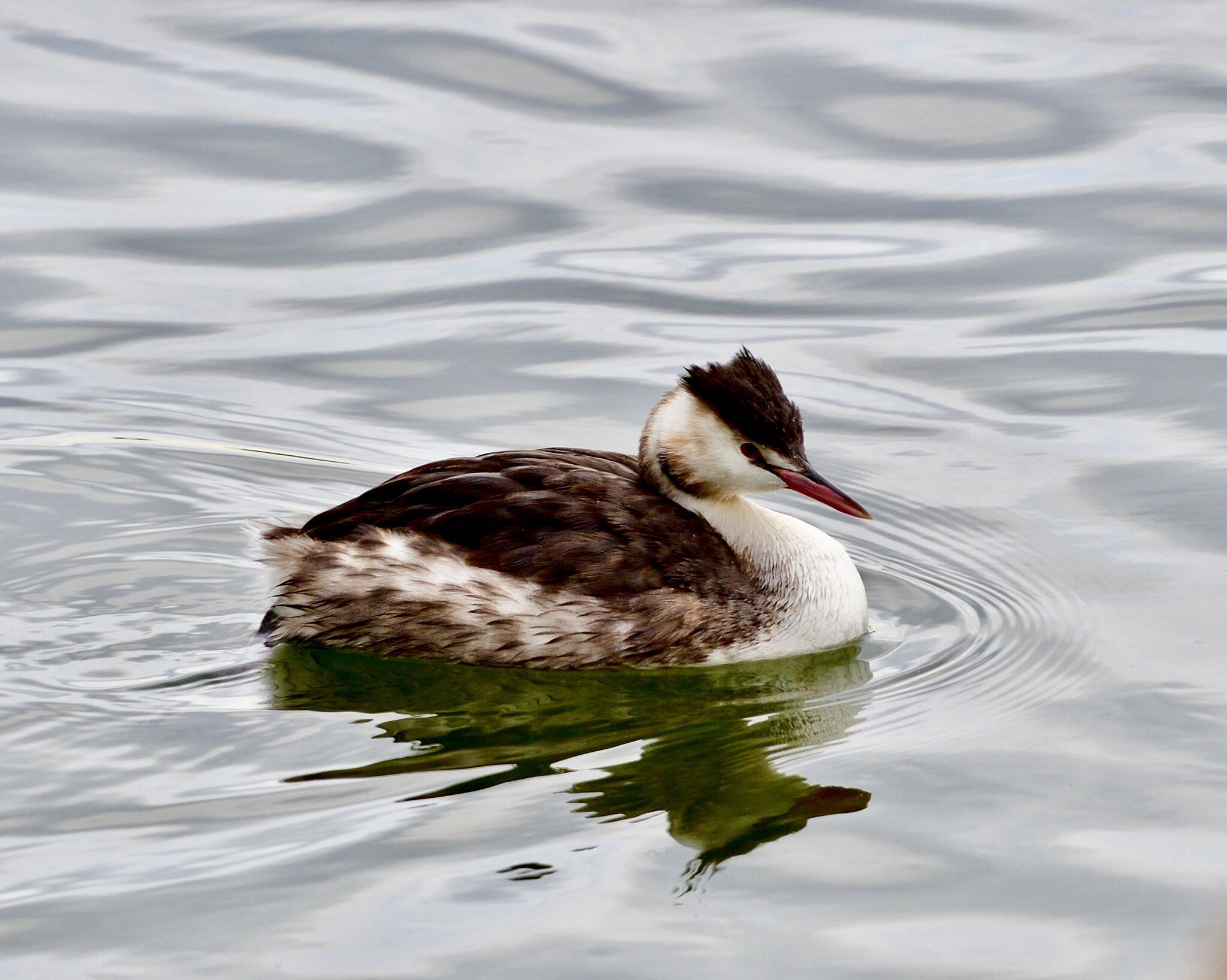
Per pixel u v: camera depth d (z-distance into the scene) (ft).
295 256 59.00
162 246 59.16
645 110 67.87
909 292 57.62
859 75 69.92
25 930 28.19
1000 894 29.48
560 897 29.30
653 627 38.73
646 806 32.68
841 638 40.55
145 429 49.44
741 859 30.68
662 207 62.28
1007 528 45.19
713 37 73.41
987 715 36.47
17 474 46.88
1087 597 41.50
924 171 64.23
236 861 30.27
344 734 35.70
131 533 44.27
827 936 28.27
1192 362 53.16
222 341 54.44
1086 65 70.64
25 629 39.40
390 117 66.74
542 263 59.00
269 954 27.58
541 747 35.47
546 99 68.39
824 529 46.34
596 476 40.29
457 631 38.58
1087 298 57.00
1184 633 39.45
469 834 31.40
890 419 50.96
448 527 38.96
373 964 27.32
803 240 60.39
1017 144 65.62
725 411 39.88
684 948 27.89
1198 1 76.54
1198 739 34.76
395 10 75.25
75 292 56.49
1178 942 27.91
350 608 38.81
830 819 32.14
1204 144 64.95
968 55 71.77
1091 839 31.17
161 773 33.60
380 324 55.57
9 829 31.37
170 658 38.60
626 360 53.67
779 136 66.33
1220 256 59.00
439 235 60.44
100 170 63.05
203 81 68.64
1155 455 48.26
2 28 72.13
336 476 47.44
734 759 34.94
